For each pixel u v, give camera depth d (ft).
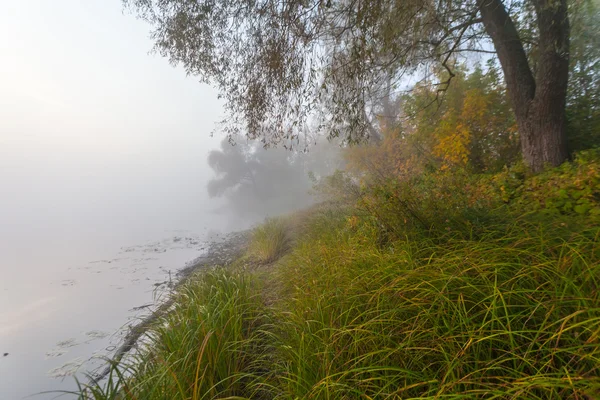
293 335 7.50
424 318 5.87
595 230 6.90
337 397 5.13
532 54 16.83
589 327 4.14
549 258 6.31
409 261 7.93
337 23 14.01
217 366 7.00
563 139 13.19
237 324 8.52
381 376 4.92
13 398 10.19
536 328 5.09
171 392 6.04
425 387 4.91
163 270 29.73
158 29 17.52
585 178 9.55
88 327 16.05
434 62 19.80
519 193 11.92
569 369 4.25
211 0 15.03
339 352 5.77
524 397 3.80
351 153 29.53
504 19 14.44
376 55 13.47
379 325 6.30
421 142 22.72
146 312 17.49
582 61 16.08
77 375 11.37
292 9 12.82
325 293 8.19
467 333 4.93
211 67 16.69
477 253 7.04
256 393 6.79
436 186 10.61
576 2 14.44
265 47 14.55
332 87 14.62
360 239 11.80
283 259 19.39
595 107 15.65
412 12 13.00
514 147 17.79
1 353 13.46
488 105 18.56
